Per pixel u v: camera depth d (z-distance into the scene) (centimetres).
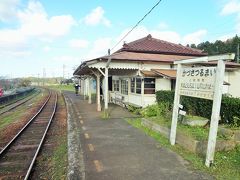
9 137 1030
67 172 576
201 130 756
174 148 702
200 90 591
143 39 2120
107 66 1357
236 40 5534
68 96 3181
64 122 1321
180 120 877
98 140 816
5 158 750
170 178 500
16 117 1628
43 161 720
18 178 602
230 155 621
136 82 1570
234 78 1645
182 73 676
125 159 620
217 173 518
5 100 2638
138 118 1246
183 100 1017
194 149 648
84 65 1455
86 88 2958
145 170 545
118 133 916
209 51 6134
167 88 1530
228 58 501
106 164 587
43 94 4078
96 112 1517
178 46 2117
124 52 1755
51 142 928
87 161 610
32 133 1087
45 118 1480
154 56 1711
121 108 1675
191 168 551
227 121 795
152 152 672
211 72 552
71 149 723
